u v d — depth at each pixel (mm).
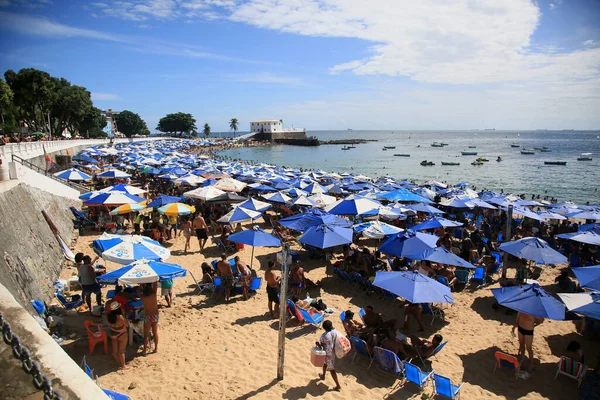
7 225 10016
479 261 14961
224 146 124312
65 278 11836
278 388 7156
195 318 9891
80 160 37344
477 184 46688
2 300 3559
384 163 76750
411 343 8500
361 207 15883
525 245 11812
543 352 9000
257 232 11836
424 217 21031
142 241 9961
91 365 7566
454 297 12117
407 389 7379
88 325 7922
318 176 35500
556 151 108188
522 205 22344
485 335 9695
